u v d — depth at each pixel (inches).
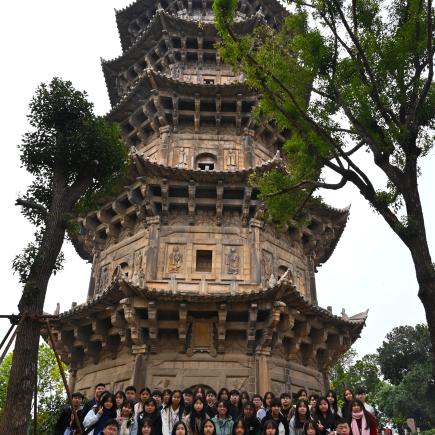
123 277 764.0
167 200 962.1
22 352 492.4
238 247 944.3
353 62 558.3
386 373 2817.4
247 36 601.6
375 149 525.7
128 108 1151.6
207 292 800.9
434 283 448.1
